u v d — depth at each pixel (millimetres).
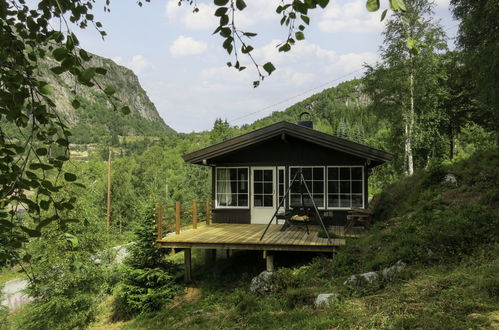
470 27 14438
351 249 7289
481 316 3559
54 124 1671
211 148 10305
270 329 4836
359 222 8977
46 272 9656
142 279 8383
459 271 4906
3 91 1544
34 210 1585
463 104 21766
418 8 17734
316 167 10406
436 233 6117
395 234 6988
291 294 5828
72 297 9562
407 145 18969
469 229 5859
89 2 2361
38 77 1685
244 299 6316
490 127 21578
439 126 22250
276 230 9602
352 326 4094
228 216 10992
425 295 4414
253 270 8961
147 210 9039
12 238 1623
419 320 3727
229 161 10977
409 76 18703
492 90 13273
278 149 10680
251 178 10891
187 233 9297
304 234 8953
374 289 5285
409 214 8312
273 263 8953
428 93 19172
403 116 18562
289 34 1974
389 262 6020
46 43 1767
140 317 7922
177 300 8242
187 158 10453
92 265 10109
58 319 9477
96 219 10500
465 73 16391
